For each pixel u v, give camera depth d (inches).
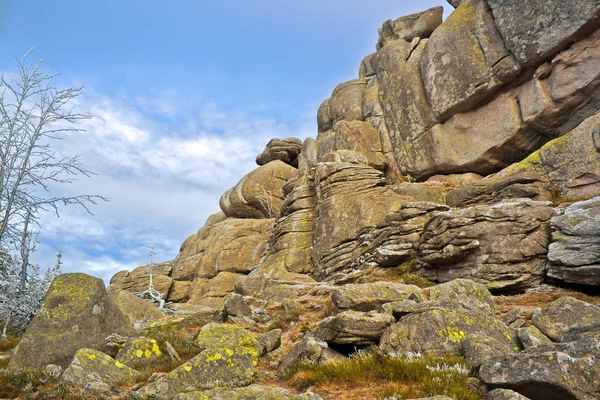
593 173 909.8
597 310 457.1
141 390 408.8
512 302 647.8
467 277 767.1
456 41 1413.6
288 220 1478.8
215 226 2345.0
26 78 598.9
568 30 1101.1
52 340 534.3
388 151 1643.7
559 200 946.7
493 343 410.0
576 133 975.6
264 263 1466.5
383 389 364.2
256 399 362.6
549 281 706.2
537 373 315.9
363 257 1086.4
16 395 405.1
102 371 452.4
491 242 751.1
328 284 1007.6
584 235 657.0
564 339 403.9
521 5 1217.4
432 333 435.8
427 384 355.3
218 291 1891.0
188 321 750.5
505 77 1258.0
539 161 1031.0
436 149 1445.6
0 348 677.9
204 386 420.5
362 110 1861.5
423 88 1567.4
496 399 318.3
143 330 697.0
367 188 1299.2
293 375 451.8
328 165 1416.1
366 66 2074.3
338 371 415.5
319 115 2148.1
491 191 1032.2
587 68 1081.4
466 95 1355.8
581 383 302.4
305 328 647.8
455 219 813.2
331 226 1275.8
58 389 407.5
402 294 618.2
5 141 578.9
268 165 2336.4
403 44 1765.5
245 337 499.2
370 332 484.7
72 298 585.9
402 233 987.9
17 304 832.3
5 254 726.5
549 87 1176.2
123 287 2321.6
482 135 1341.0
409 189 1274.6
